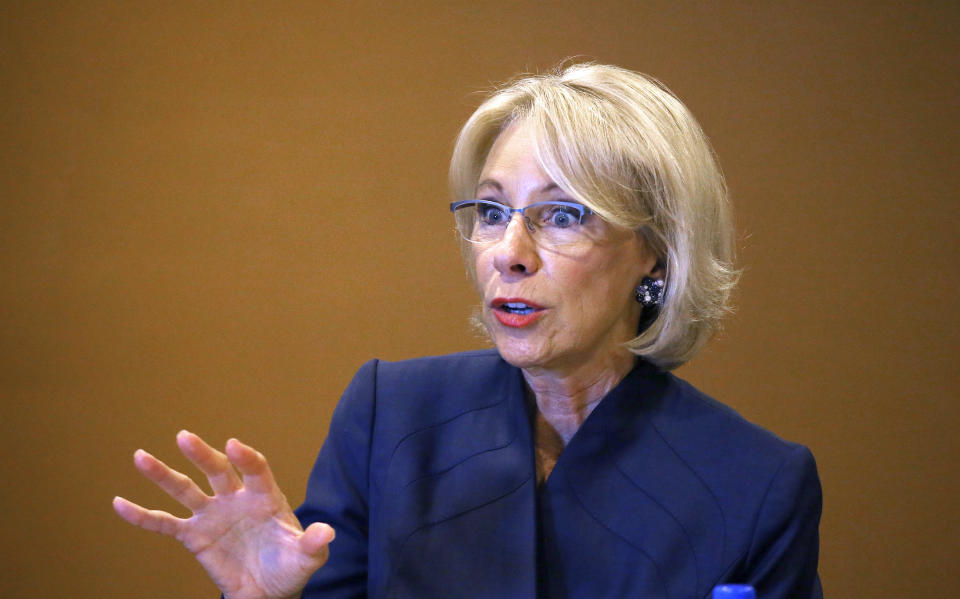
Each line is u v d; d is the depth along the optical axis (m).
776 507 1.68
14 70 4.61
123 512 1.46
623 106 1.74
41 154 4.62
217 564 1.50
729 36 4.57
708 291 1.80
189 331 4.60
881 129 4.54
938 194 4.53
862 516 4.50
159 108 4.62
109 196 4.62
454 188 1.93
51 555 4.52
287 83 4.64
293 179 4.62
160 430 4.57
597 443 1.76
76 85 4.62
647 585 1.66
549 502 1.76
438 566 1.73
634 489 1.73
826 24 4.55
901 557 4.49
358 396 1.96
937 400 4.52
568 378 1.79
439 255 4.62
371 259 4.62
